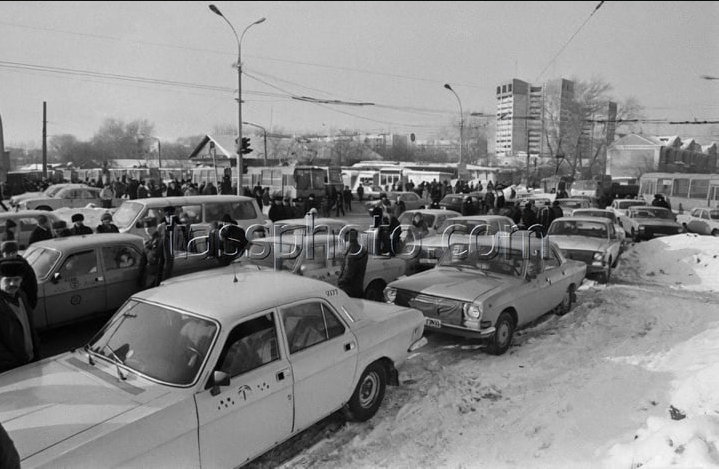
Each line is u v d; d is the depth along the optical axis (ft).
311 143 250.98
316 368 14.39
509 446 15.11
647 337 25.38
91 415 10.69
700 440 12.17
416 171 152.46
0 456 8.00
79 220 33.96
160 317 13.56
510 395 18.86
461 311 22.31
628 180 190.39
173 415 11.12
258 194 84.58
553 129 185.47
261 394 12.87
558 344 24.53
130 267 27.04
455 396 18.74
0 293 15.37
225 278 16.19
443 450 15.08
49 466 9.32
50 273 24.23
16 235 39.37
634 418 16.05
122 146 350.02
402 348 18.01
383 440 15.60
